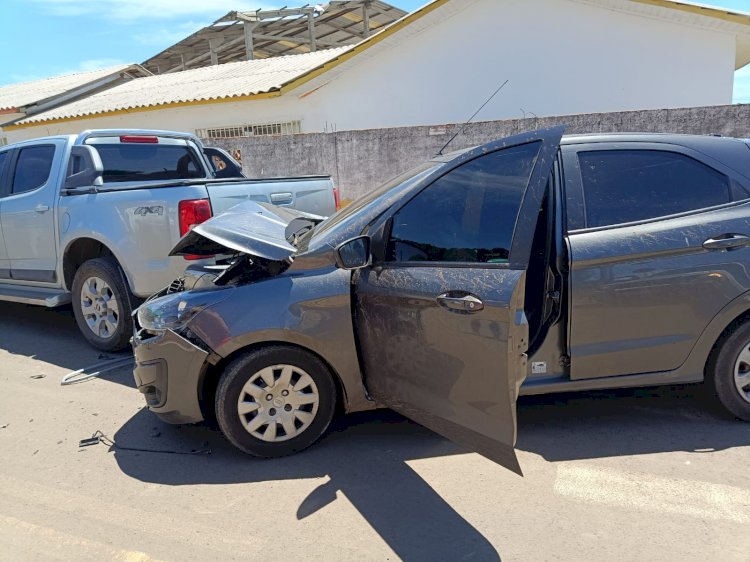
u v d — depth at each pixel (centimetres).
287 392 350
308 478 332
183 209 504
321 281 345
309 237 383
